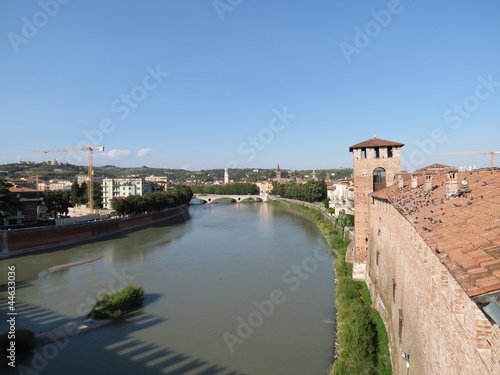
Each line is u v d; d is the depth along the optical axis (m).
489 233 12.16
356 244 52.69
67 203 119.31
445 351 13.59
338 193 138.50
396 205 27.28
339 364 28.52
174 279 57.19
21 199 98.06
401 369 23.75
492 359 9.34
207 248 82.44
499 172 24.34
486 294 8.70
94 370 30.58
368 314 37.28
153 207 136.38
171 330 38.12
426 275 17.05
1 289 52.66
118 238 98.69
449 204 19.78
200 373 30.03
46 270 64.06
